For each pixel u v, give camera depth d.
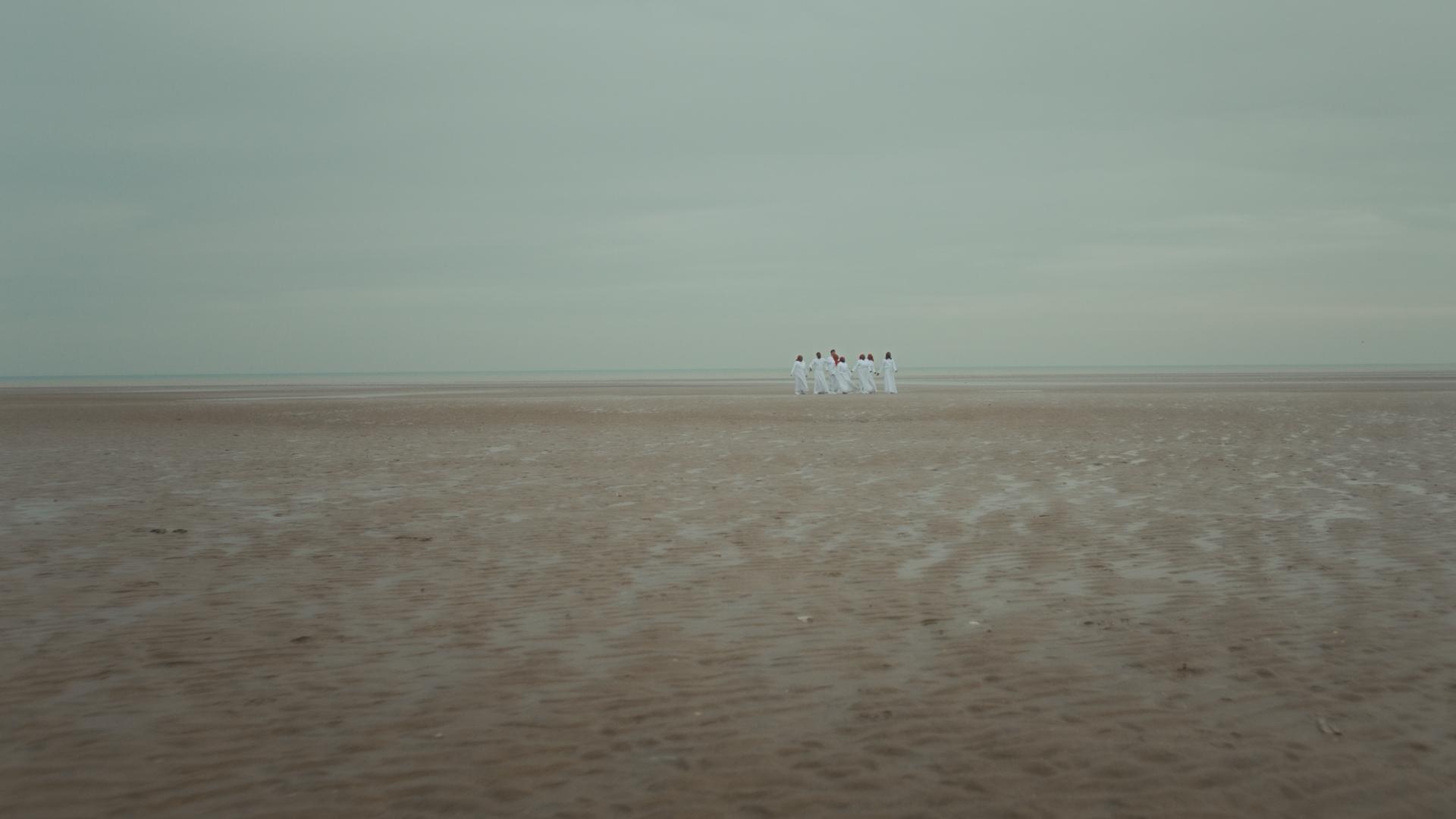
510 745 4.76
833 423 28.91
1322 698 5.27
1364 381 65.25
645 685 5.65
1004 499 13.22
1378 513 11.55
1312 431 23.17
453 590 8.12
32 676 5.81
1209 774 4.35
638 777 4.39
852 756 4.60
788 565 9.07
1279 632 6.57
